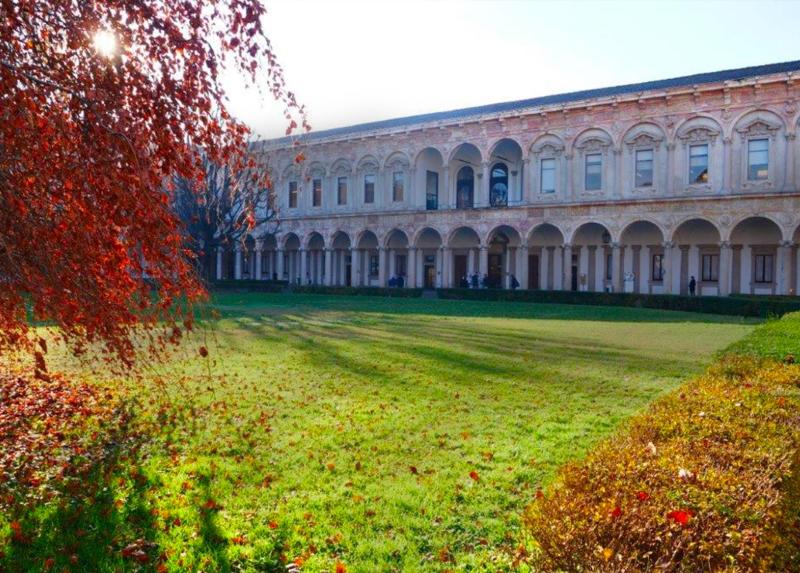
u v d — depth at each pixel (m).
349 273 67.25
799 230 43.91
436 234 61.69
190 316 8.36
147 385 15.12
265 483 8.69
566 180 51.28
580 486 5.52
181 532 7.19
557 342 22.97
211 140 8.20
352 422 11.79
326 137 64.25
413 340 23.47
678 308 41.38
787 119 42.69
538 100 56.28
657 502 4.90
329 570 6.37
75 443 10.51
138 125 7.82
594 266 52.53
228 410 12.78
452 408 12.86
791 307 35.12
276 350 20.98
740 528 4.61
